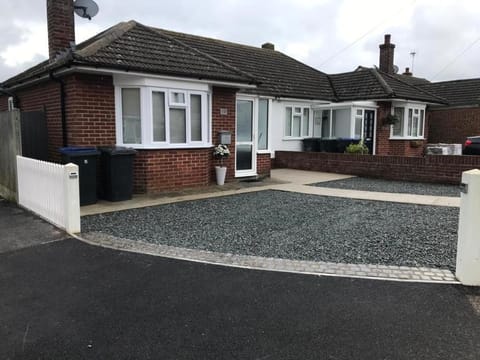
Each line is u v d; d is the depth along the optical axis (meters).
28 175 7.67
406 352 2.94
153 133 9.44
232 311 3.57
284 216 7.39
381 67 22.97
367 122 17.56
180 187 10.12
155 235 6.07
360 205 8.48
